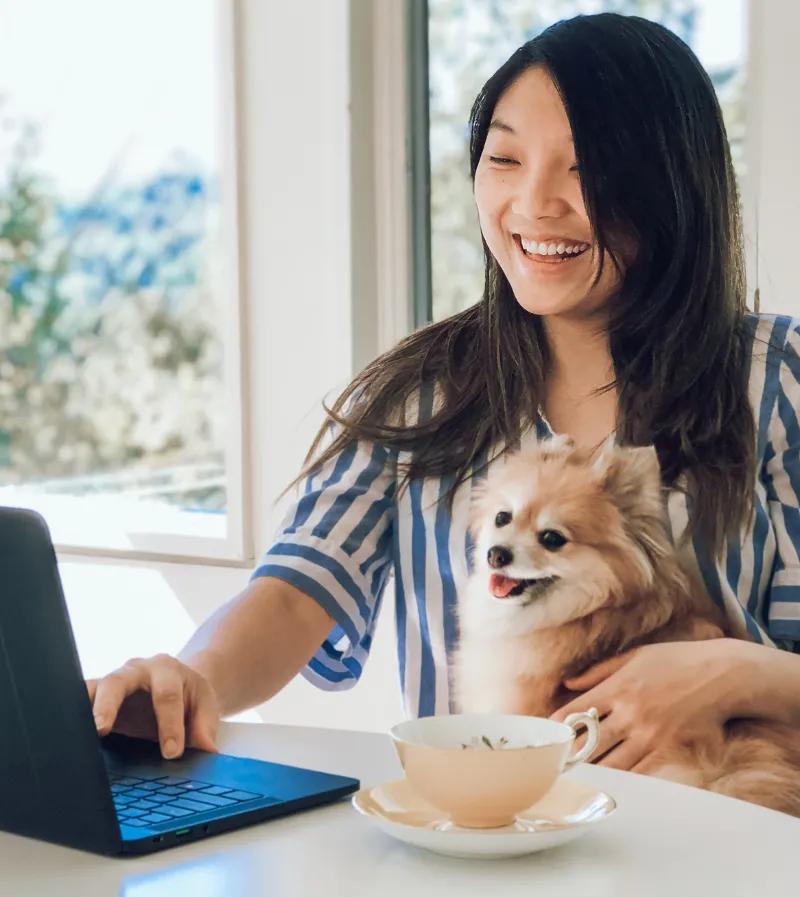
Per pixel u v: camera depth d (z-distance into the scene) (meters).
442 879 0.77
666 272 1.50
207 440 2.76
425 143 2.43
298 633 1.44
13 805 0.87
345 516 1.54
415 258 2.45
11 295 3.01
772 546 1.49
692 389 1.50
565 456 1.53
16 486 3.04
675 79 1.48
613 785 1.00
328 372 2.48
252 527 2.61
